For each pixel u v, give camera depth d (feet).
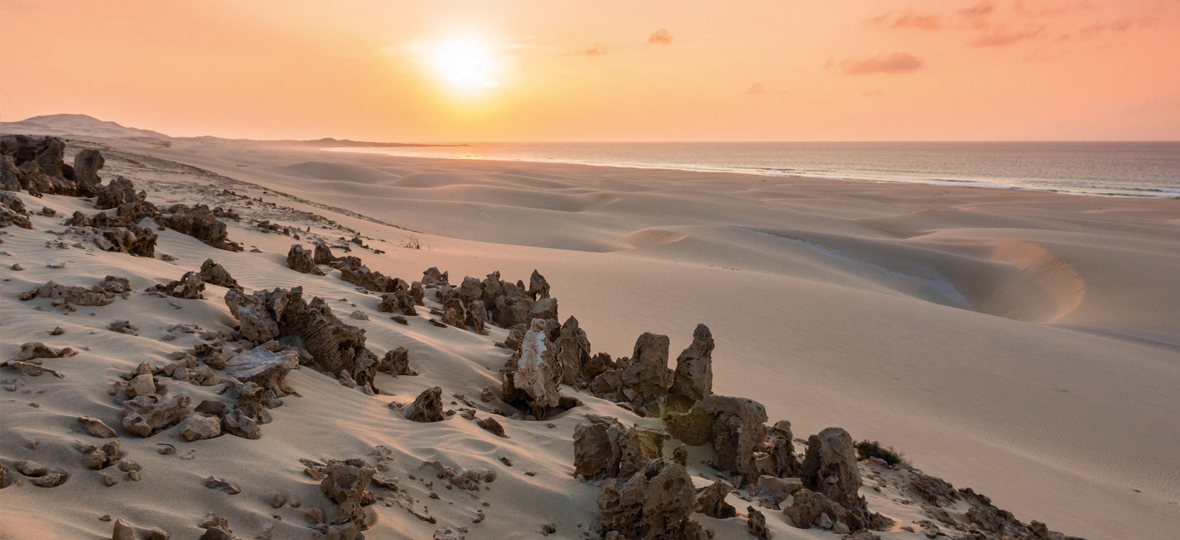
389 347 33.91
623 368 40.78
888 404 58.34
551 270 91.30
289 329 28.60
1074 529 37.73
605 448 23.40
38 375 19.25
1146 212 269.44
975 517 31.14
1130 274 134.31
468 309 47.32
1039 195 346.13
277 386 23.09
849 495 27.48
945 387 65.16
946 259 164.76
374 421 23.75
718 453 29.30
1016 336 83.92
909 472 38.52
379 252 81.97
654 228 184.75
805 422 48.57
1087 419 61.05
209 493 15.94
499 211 207.21
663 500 19.66
